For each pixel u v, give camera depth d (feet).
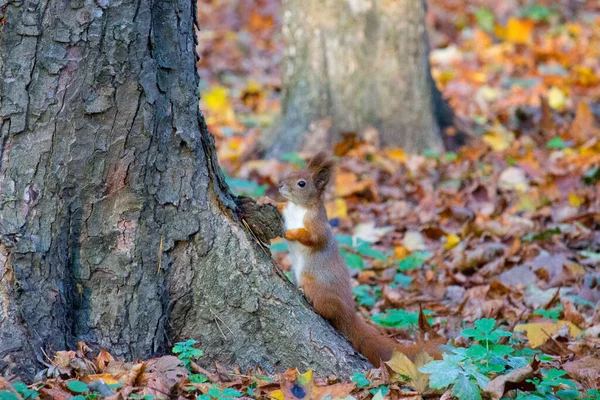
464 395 22.00
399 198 51.55
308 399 23.39
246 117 68.85
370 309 36.83
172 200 25.23
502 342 28.84
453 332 32.32
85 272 24.61
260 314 25.82
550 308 34.50
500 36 88.58
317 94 57.77
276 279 26.07
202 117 26.17
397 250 42.86
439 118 59.82
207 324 25.88
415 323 32.86
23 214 23.58
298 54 58.13
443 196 50.78
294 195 29.89
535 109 65.62
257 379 24.38
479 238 43.80
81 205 24.31
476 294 36.47
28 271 23.45
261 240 27.22
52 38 23.38
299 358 25.85
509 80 74.59
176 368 23.67
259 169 54.95
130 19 23.95
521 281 37.81
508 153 57.31
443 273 40.16
